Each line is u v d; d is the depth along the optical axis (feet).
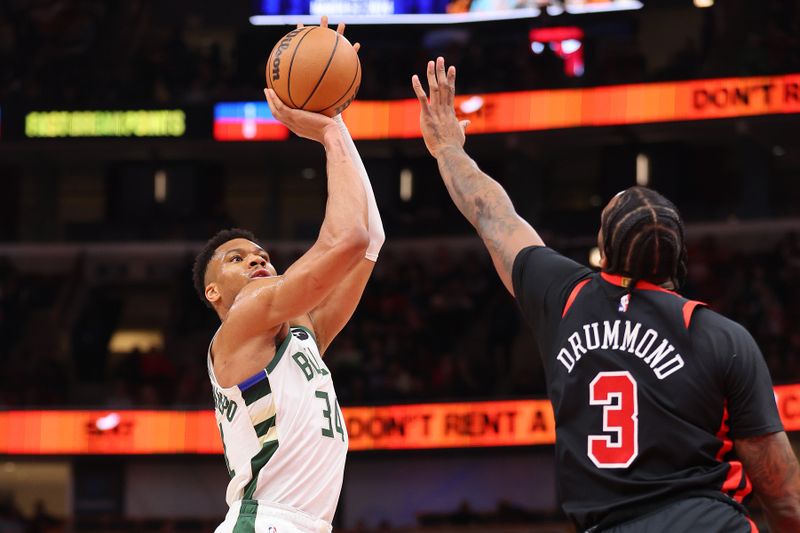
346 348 71.31
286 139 77.61
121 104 77.92
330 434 14.92
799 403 58.23
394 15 83.71
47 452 66.54
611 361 11.08
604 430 10.94
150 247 85.35
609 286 11.45
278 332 14.83
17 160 88.07
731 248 76.59
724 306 68.23
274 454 14.48
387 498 68.95
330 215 14.34
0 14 84.74
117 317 86.89
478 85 77.15
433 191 83.66
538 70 75.25
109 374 81.92
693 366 10.88
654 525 10.53
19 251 86.94
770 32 70.69
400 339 73.05
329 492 14.80
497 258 12.52
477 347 74.18
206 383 72.54
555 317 11.62
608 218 11.59
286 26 84.23
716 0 78.69
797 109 69.21
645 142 79.41
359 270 16.74
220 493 70.28
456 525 64.44
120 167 86.69
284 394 14.52
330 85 15.39
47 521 68.33
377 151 83.41
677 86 71.56
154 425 66.28
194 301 81.71
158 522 67.77
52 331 81.20
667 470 10.74
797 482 10.83
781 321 66.49
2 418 67.15
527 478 68.13
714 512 10.51
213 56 83.35
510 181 81.61
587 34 84.38
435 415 64.39
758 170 77.36
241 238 16.14
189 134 77.56
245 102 77.61
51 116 77.97
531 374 71.10
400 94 75.87
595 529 10.79
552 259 12.00
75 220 91.71
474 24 86.07
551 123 73.67
